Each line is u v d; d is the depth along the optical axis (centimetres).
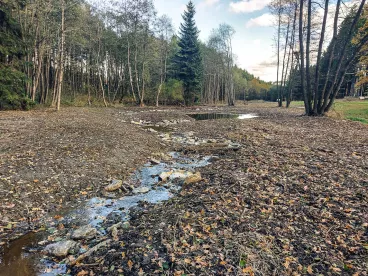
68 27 2053
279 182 567
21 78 1806
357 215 404
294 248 337
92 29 2925
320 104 1833
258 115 2298
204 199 512
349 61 1669
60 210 511
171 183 662
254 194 514
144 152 959
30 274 323
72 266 335
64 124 1226
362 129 1267
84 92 3481
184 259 321
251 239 359
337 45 2117
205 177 669
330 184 535
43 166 673
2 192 524
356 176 572
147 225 429
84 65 3325
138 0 3044
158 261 321
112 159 818
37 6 1916
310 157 759
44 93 2573
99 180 663
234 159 823
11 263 346
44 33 2077
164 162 873
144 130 1488
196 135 1381
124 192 611
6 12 1753
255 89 8550
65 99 2862
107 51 3391
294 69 3209
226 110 3119
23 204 504
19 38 1895
